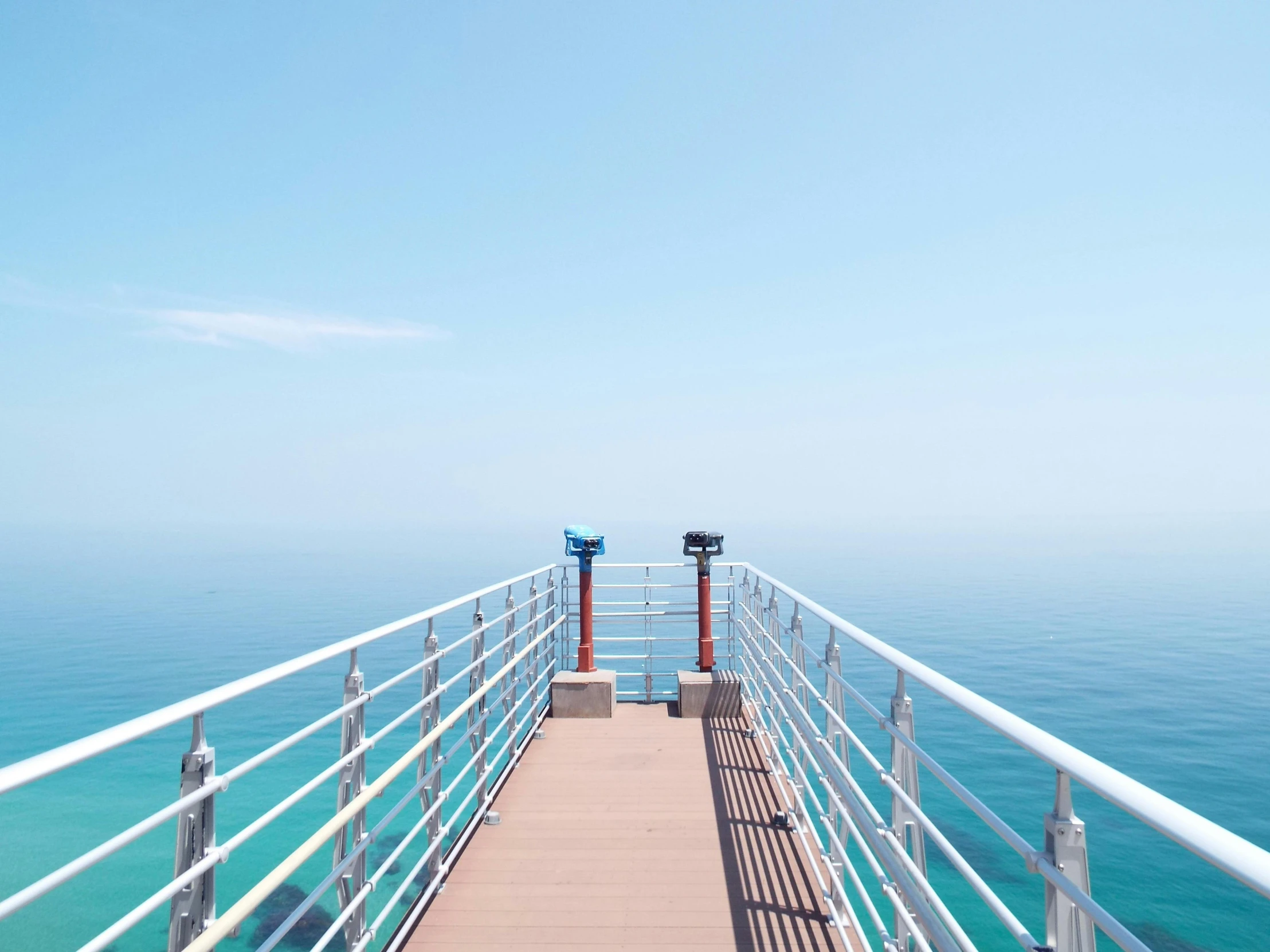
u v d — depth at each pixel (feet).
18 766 3.92
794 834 13.50
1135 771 116.88
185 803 5.30
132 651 262.26
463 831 13.09
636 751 18.42
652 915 10.64
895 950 7.18
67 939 57.11
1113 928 3.45
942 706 161.48
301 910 6.93
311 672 215.10
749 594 21.31
